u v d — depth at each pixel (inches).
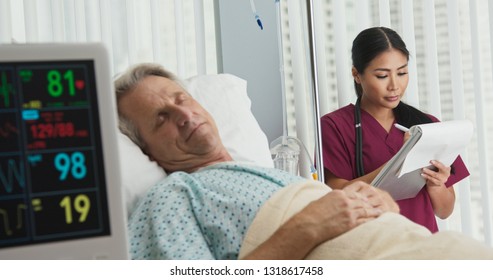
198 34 118.6
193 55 120.1
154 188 68.5
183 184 67.9
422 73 122.5
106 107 38.5
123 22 117.3
